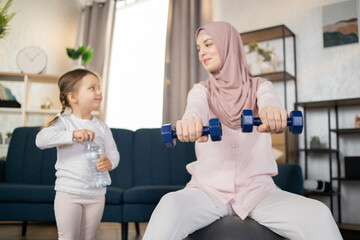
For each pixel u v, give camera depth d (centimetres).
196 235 93
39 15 460
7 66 436
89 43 477
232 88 120
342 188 348
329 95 365
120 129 278
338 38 367
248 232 90
